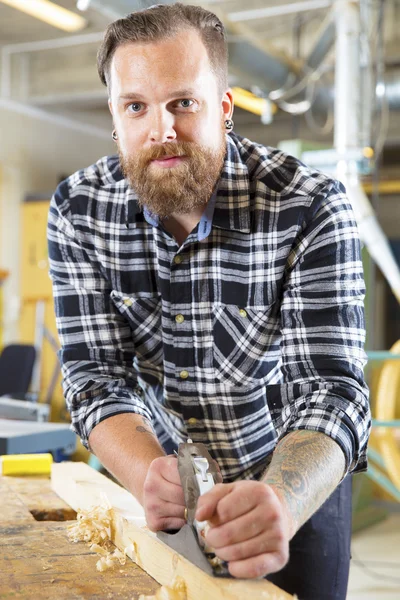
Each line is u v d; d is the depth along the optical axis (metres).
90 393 1.33
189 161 1.17
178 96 1.15
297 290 1.24
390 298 7.13
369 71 4.25
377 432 3.54
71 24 5.04
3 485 1.68
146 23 1.14
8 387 4.90
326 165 3.94
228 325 1.34
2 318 6.91
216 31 1.21
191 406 1.42
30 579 1.07
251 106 6.13
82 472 1.60
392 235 8.12
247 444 1.43
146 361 1.48
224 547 0.91
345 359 1.17
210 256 1.33
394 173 7.63
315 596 1.45
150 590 1.04
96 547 1.21
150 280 1.40
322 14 5.54
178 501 1.06
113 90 1.20
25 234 6.92
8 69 6.91
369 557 3.77
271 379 1.40
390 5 5.29
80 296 1.42
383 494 4.81
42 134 7.50
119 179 1.42
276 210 1.28
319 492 1.00
